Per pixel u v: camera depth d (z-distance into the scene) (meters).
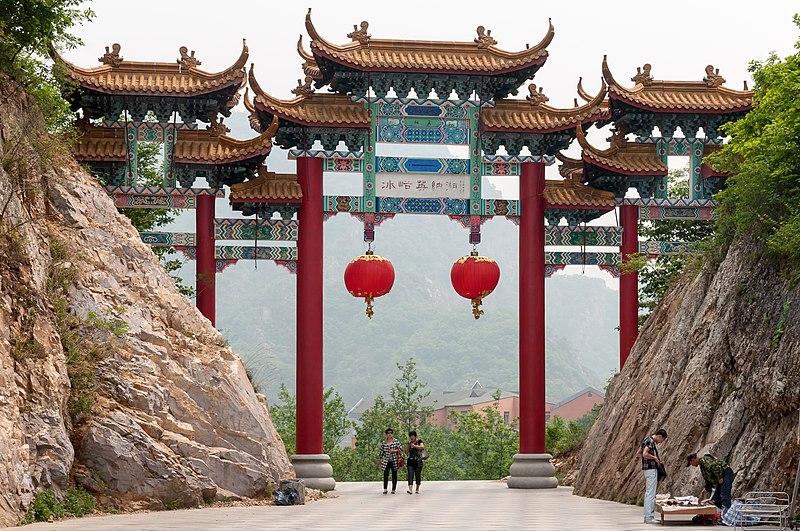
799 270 25.17
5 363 23.17
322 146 37.06
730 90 38.25
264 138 35.50
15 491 21.89
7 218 25.56
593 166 37.69
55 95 31.12
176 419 28.11
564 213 38.31
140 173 44.03
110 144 35.62
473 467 67.56
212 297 36.09
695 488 25.86
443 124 37.53
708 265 30.88
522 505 29.05
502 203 37.69
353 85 37.00
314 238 36.31
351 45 36.81
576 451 45.06
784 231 25.27
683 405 28.09
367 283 36.19
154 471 26.08
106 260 29.48
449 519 24.08
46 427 23.80
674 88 38.31
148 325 28.95
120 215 31.67
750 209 28.14
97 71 35.59
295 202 36.28
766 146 28.36
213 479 27.95
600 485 32.12
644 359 33.72
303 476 35.19
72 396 25.88
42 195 29.00
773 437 23.97
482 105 37.56
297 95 37.12
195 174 36.81
